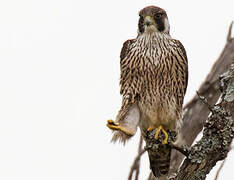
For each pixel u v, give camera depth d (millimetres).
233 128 5980
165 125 9711
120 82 9828
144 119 9633
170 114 9555
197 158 6008
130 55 9648
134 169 7363
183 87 9789
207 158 6008
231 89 6156
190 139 10016
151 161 9500
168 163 9430
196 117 10078
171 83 9523
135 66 9484
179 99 9703
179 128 9625
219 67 10398
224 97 6148
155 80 9430
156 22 9547
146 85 9461
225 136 5941
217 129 5969
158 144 8961
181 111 9719
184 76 9781
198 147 6043
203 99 6086
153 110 9523
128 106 9516
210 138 6008
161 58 9375
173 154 9703
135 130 8453
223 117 5996
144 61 9414
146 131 9703
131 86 9555
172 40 9750
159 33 9539
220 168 6062
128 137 8266
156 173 9586
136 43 9758
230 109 6051
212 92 10227
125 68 9672
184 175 6074
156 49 9422
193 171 6047
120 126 8133
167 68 9422
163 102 9500
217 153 5992
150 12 9633
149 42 9477
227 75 6312
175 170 9531
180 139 9172
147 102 9508
